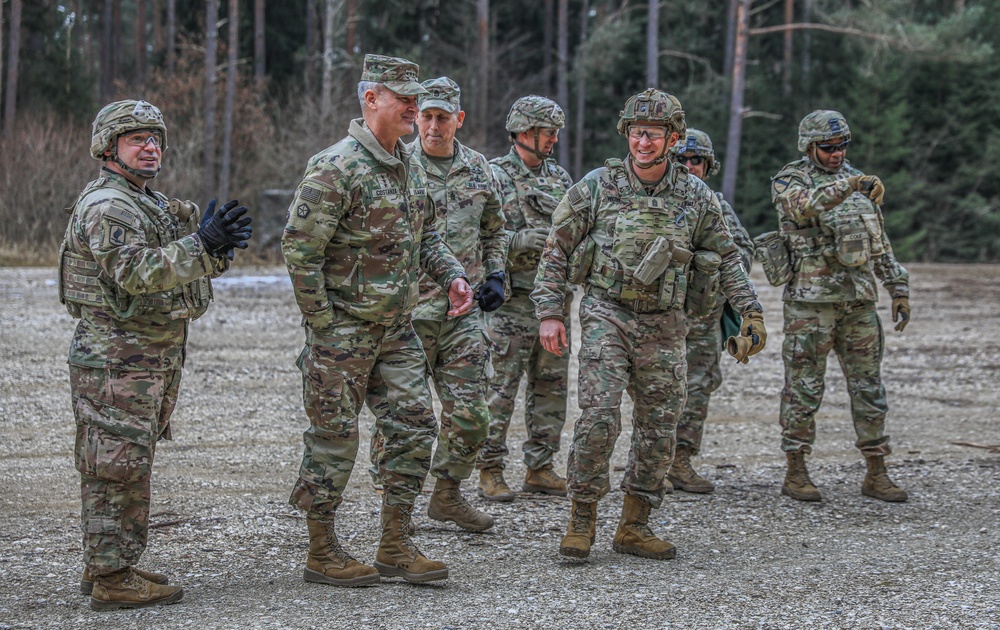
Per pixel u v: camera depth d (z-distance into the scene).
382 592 4.06
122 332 3.77
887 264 6.09
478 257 5.42
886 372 10.56
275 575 4.32
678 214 4.48
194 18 34.50
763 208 35.03
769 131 34.78
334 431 4.09
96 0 39.16
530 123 5.81
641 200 4.47
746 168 34.56
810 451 5.96
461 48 37.62
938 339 12.86
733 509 5.69
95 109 30.67
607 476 4.54
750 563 4.59
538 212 5.83
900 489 5.90
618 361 4.46
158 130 3.89
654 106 4.39
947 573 4.40
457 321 5.11
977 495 5.96
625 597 3.99
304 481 4.14
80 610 3.82
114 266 3.63
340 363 4.05
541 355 5.88
